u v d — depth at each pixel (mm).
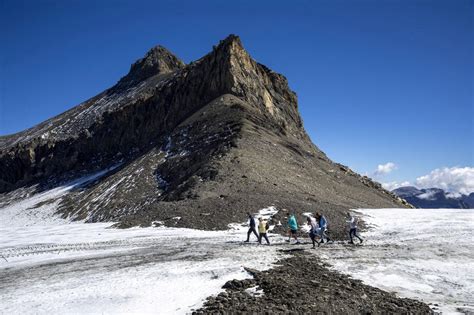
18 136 182750
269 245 22844
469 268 16844
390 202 72562
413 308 11602
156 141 93188
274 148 67375
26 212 81688
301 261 17016
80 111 176875
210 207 35688
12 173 130375
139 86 165375
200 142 73312
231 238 26391
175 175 64062
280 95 112500
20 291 13406
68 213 69500
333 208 37906
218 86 96812
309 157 76500
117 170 91438
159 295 11906
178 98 104938
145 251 21422
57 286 13797
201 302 11133
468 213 41344
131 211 56344
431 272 16219
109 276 14906
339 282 13789
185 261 17438
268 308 10453
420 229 29609
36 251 23562
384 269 16531
